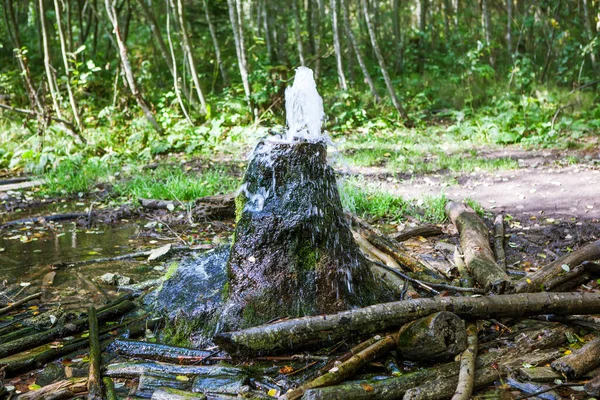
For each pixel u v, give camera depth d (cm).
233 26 1208
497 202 665
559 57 1596
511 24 1786
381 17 2328
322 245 363
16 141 1050
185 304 381
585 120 1147
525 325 370
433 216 612
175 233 587
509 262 491
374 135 1155
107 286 454
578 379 307
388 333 343
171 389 305
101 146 1027
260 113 1199
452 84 1523
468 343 328
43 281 465
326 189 373
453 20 2119
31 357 337
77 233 604
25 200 745
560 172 799
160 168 862
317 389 286
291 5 2172
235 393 303
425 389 292
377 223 607
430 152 989
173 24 1788
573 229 560
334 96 1380
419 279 430
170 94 1140
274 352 331
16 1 1658
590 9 1727
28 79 1057
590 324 362
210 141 1059
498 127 1085
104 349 353
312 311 353
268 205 365
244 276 362
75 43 1686
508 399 292
